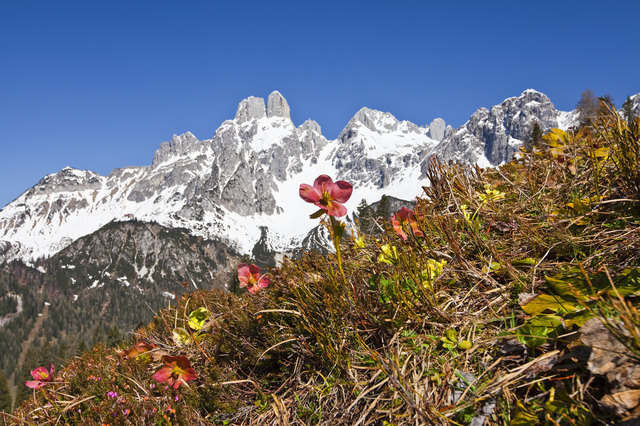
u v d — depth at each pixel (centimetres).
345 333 253
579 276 206
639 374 140
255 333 315
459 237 307
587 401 154
